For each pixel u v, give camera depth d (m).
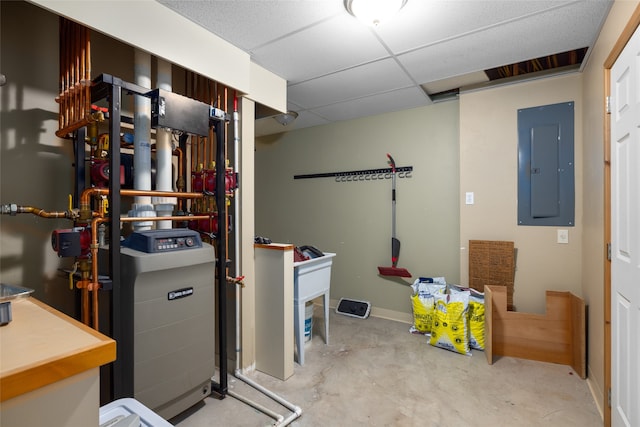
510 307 2.69
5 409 0.59
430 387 2.10
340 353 2.61
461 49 2.15
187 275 1.69
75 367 0.69
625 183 1.47
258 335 2.35
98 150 1.71
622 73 1.50
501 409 1.86
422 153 3.34
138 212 1.80
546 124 2.61
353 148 3.78
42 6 1.27
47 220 1.71
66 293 1.78
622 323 1.51
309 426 1.72
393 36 1.99
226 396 1.99
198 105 1.69
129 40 1.55
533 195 2.66
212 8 1.71
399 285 3.47
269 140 4.47
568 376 2.22
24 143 1.62
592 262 2.10
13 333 0.80
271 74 2.49
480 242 2.83
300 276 2.41
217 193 1.92
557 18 1.79
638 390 1.32
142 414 0.88
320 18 1.80
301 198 4.18
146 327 1.51
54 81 1.73
